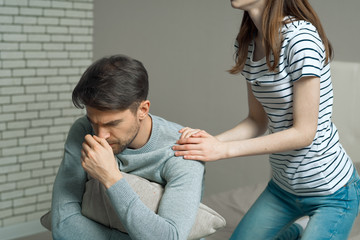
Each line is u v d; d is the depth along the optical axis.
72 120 4.65
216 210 2.70
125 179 1.43
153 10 4.07
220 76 3.66
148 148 1.58
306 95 1.57
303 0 1.63
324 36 1.65
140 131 1.55
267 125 2.07
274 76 1.66
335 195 1.77
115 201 1.39
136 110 1.44
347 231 1.79
